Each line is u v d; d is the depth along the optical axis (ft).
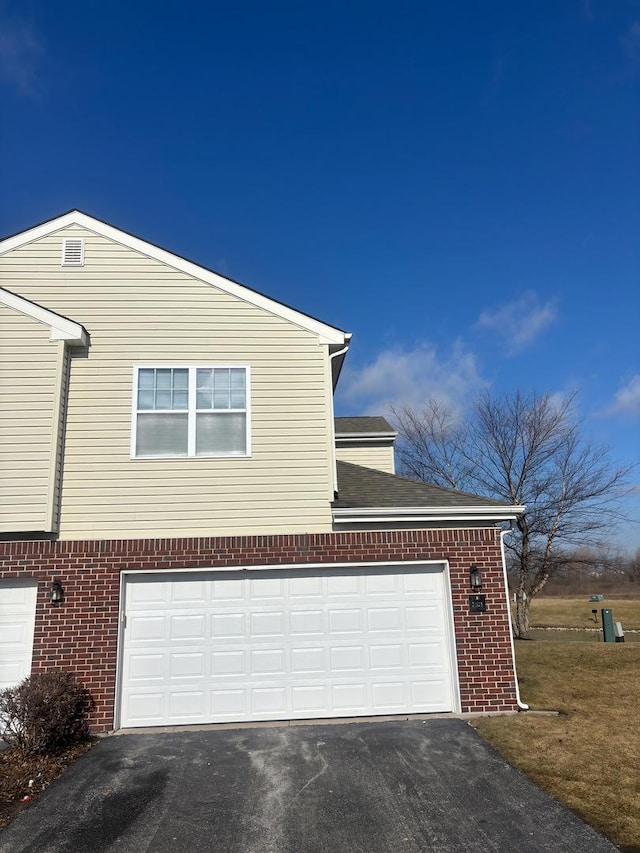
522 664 44.88
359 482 38.29
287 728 29.37
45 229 34.91
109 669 30.12
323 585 32.37
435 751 25.62
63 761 25.41
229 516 32.40
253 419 33.73
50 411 31.76
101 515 31.68
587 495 76.54
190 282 34.91
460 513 32.86
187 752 26.23
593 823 18.94
